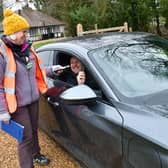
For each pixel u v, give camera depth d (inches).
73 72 130.0
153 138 82.1
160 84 108.1
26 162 131.4
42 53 162.7
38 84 134.8
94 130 107.1
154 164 81.6
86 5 955.3
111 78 109.2
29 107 130.9
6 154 167.2
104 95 106.3
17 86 122.5
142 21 808.9
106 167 106.3
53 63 149.6
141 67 114.8
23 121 126.6
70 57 130.7
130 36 136.8
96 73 111.3
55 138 149.6
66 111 126.7
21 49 121.7
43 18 1894.7
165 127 83.4
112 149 99.3
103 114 102.3
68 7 1132.5
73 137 127.9
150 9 791.1
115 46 124.2
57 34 1893.5
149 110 92.4
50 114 144.6
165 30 837.8
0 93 119.3
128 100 100.6
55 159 153.5
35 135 142.9
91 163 117.0
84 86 109.3
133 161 90.0
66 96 106.9
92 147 113.0
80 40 136.6
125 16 810.2
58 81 141.7
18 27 116.6
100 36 138.8
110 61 115.5
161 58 120.7
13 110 120.1
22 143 129.6
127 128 90.9
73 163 148.2
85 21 872.9
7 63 117.9
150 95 101.6
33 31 1850.4
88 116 110.0
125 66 114.5
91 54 118.6
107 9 829.8
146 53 122.0
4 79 119.4
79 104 106.6
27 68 123.8
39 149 149.6
